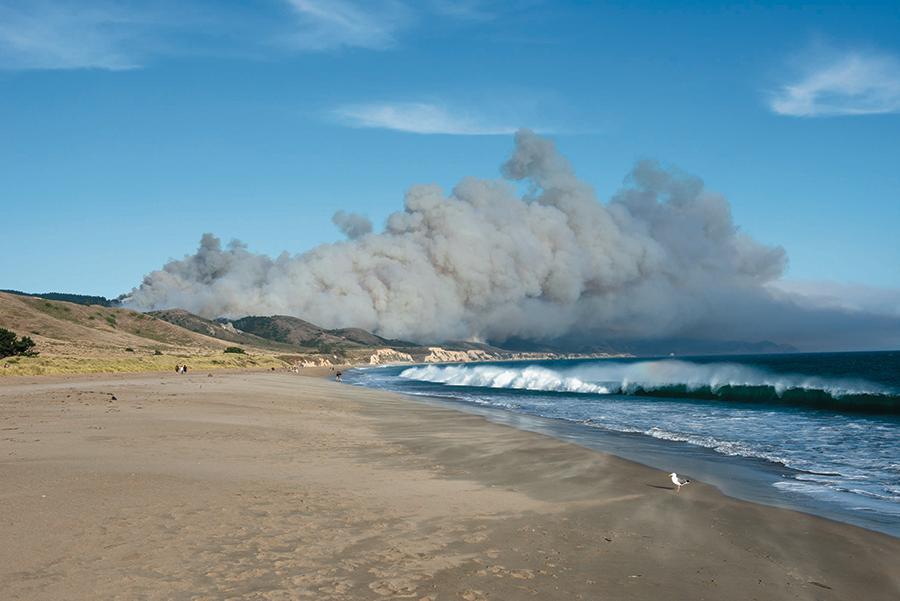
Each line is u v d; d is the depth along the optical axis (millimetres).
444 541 9328
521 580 7801
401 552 8695
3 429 19484
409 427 25797
